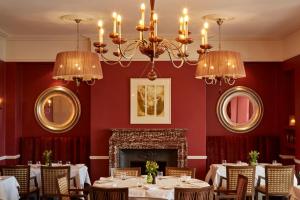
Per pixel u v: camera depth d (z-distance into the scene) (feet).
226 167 24.11
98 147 30.42
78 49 30.01
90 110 31.22
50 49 30.89
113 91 30.50
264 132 32.86
